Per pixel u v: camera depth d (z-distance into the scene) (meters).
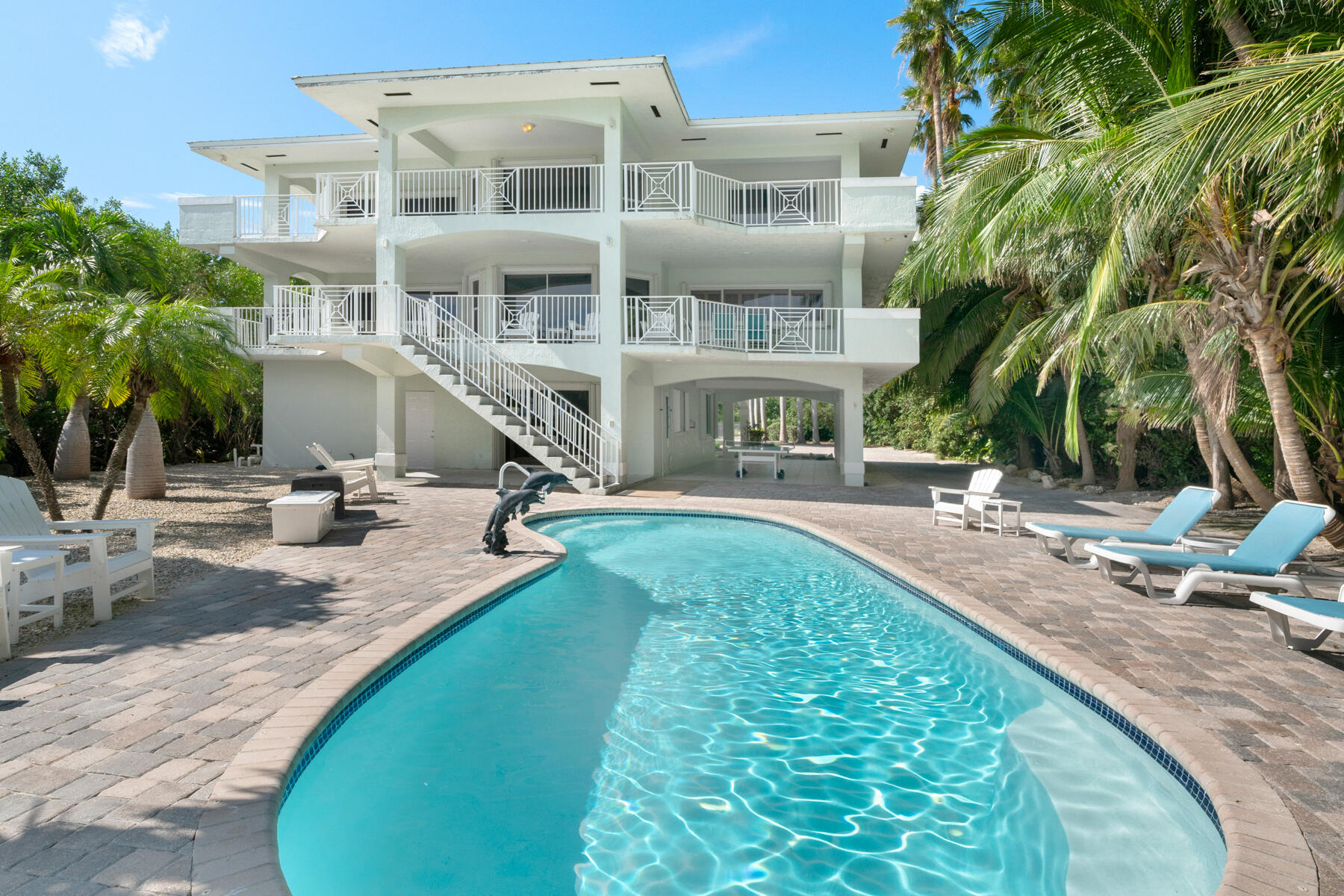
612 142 16.16
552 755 3.92
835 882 2.83
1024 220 8.45
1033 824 3.26
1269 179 6.97
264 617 5.63
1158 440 16.88
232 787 2.94
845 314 16.45
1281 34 7.69
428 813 3.32
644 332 16.39
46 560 5.11
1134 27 7.72
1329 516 5.96
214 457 25.69
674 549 10.02
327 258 20.88
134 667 4.48
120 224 17.61
